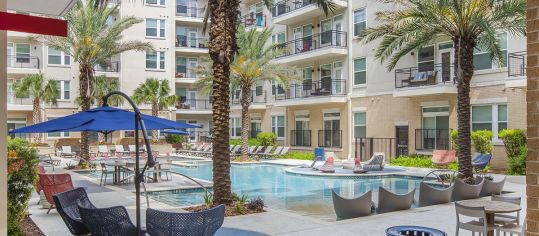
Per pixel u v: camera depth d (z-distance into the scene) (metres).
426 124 24.52
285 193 15.24
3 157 4.32
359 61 28.81
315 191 15.70
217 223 6.36
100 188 15.05
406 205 10.44
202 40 45.00
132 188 15.05
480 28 15.10
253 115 39.47
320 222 9.08
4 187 4.33
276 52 27.73
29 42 37.19
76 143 34.62
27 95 34.75
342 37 29.73
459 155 15.38
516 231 6.21
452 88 22.25
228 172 10.75
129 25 24.80
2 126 4.31
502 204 6.50
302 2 31.89
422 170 20.14
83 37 22.95
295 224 8.88
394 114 26.23
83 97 23.52
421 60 24.69
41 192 10.88
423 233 5.03
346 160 26.00
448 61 23.25
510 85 19.11
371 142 27.44
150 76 41.28
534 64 3.20
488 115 21.69
